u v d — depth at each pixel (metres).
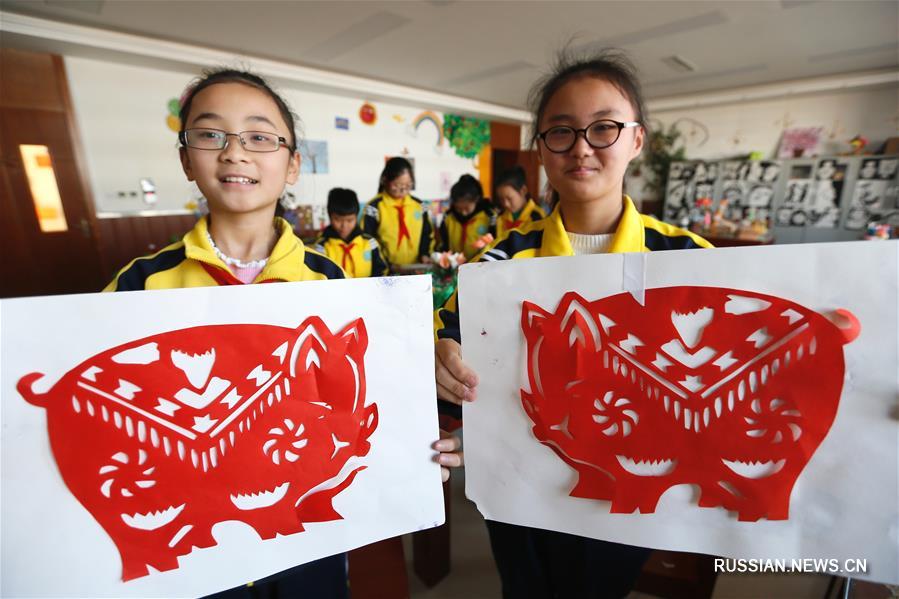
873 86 4.70
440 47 3.50
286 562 0.52
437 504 0.56
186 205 3.73
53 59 3.04
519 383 0.56
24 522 0.44
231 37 3.18
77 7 2.62
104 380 0.46
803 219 5.29
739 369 0.49
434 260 2.01
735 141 5.89
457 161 6.05
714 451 0.50
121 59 3.20
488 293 0.56
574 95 0.63
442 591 1.21
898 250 0.44
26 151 3.05
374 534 0.55
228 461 0.50
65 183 3.21
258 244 0.72
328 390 0.53
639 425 0.52
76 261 3.33
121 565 0.47
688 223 5.06
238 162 0.61
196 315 0.49
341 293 0.53
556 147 0.66
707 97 5.59
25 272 3.17
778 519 0.49
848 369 0.46
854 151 5.02
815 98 5.30
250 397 0.50
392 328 0.55
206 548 0.49
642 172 6.63
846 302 0.46
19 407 0.43
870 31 3.34
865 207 4.91
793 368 0.48
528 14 2.92
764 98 5.36
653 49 3.72
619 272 0.52
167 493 0.48
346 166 4.82
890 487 0.45
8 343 0.43
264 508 0.51
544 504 0.56
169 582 0.48
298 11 2.77
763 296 0.48
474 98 5.43
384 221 2.49
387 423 0.55
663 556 1.18
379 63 3.91
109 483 0.46
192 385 0.49
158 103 3.49
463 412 0.58
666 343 0.51
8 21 2.63
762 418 0.49
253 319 0.50
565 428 0.55
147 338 0.47
